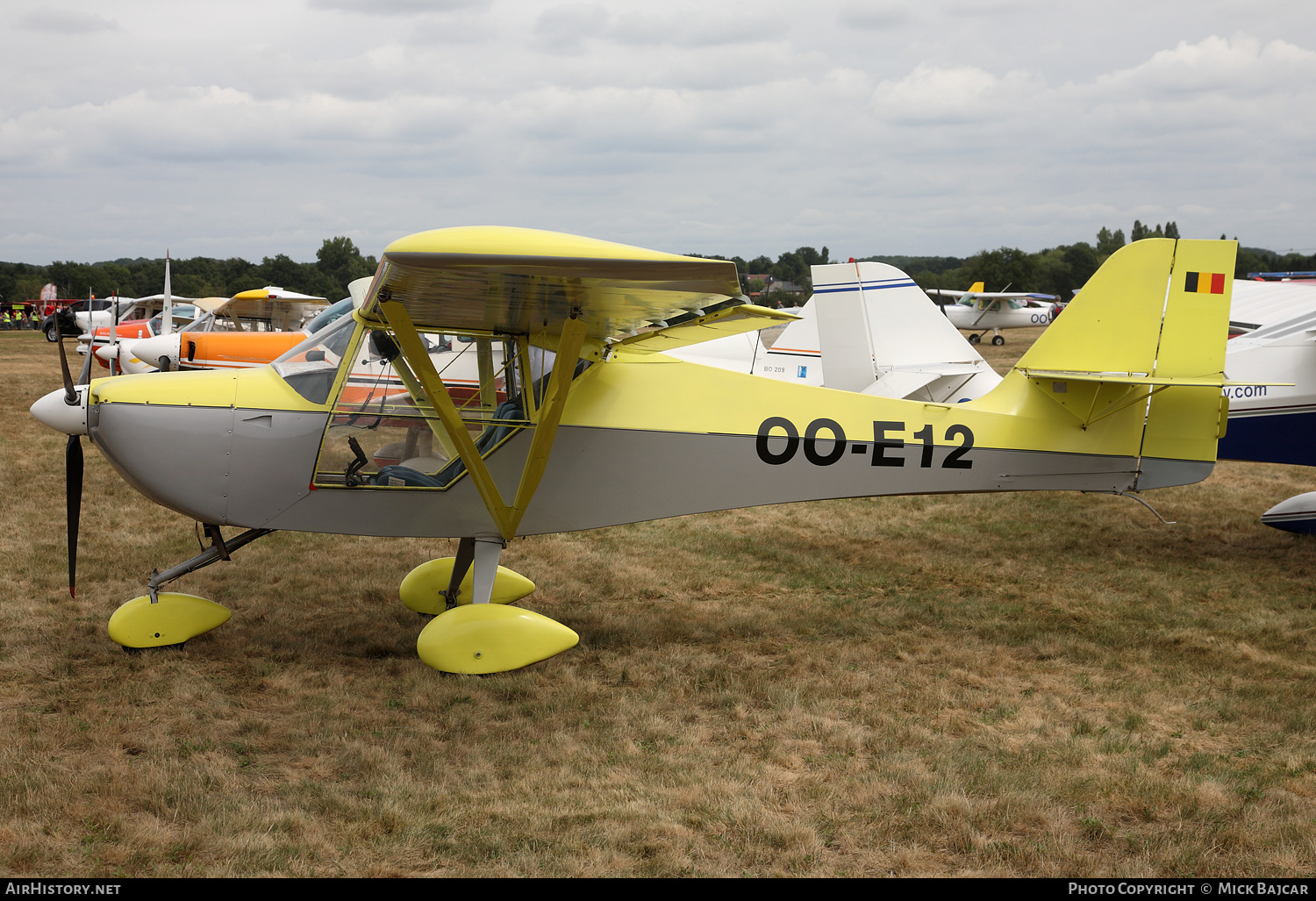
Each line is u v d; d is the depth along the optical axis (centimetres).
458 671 431
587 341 458
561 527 472
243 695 409
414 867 275
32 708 381
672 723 390
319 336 446
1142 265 525
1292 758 358
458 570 511
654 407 473
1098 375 512
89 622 490
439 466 445
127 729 366
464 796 320
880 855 288
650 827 299
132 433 420
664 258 344
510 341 446
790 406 493
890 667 466
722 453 482
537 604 565
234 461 428
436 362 440
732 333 442
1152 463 536
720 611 559
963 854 290
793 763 354
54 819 292
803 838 294
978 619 546
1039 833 301
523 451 450
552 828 298
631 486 474
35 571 579
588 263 327
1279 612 561
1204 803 320
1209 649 496
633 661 465
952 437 515
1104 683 445
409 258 338
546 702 407
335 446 433
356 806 307
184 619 456
